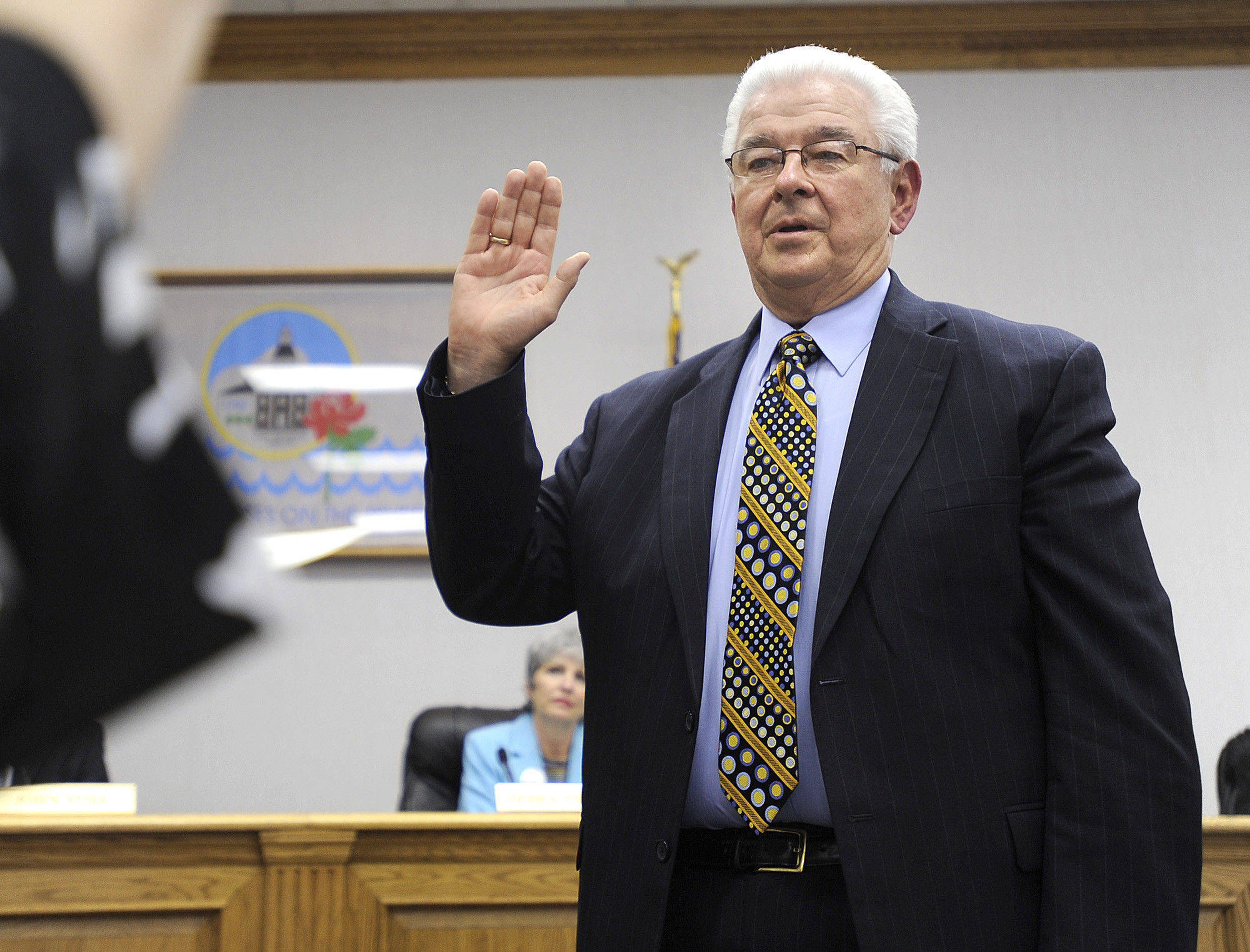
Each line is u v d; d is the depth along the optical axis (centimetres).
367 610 765
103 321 42
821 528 208
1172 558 764
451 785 562
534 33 822
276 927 351
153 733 745
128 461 42
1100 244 798
